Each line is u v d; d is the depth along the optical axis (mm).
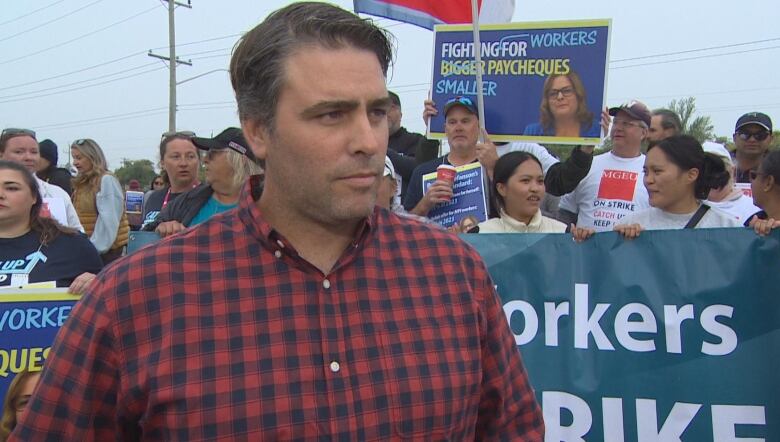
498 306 1461
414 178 4328
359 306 1265
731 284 2520
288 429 1141
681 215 3201
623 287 2658
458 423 1262
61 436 1176
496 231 3574
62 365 1179
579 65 3871
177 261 1221
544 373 2715
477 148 3867
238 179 3578
